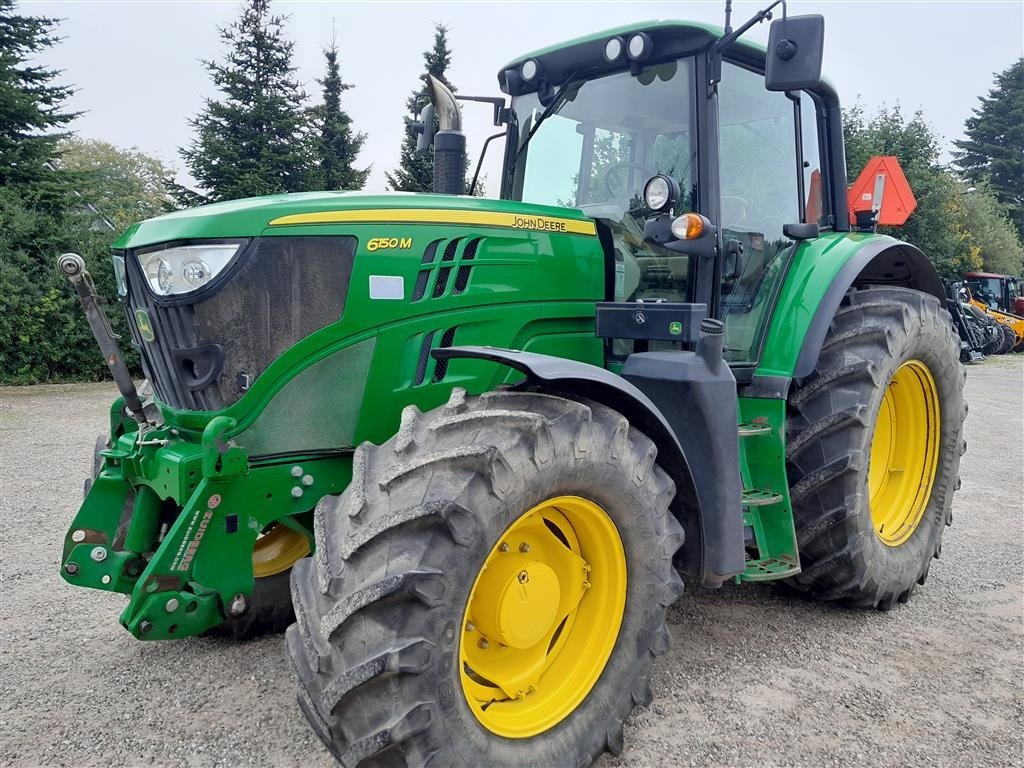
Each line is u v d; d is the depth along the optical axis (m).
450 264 2.72
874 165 5.22
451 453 2.04
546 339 2.99
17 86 14.75
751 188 3.45
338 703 1.89
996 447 7.70
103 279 12.81
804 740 2.52
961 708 2.73
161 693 2.72
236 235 2.39
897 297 3.72
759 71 3.49
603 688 2.38
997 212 31.50
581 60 3.34
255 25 19.34
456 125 3.64
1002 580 4.07
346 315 2.54
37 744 2.41
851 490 3.29
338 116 21.66
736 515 2.74
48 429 8.20
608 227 3.20
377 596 1.86
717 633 3.34
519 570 2.24
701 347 2.72
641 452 2.41
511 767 2.11
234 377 2.43
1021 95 45.56
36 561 4.07
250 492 2.47
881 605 3.61
